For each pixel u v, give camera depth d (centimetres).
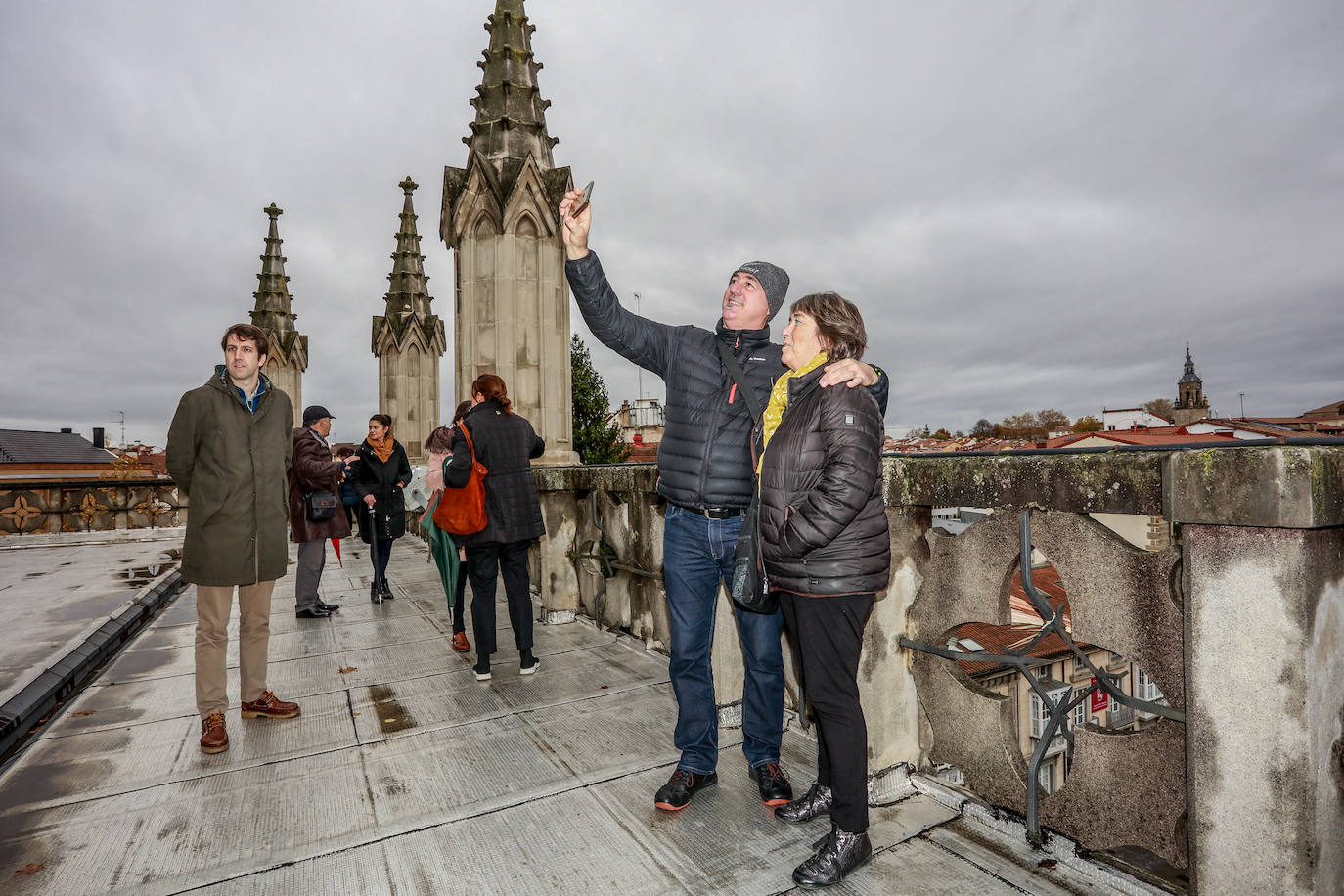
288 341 1598
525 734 319
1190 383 9894
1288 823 155
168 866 216
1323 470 148
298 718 345
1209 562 167
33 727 337
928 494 248
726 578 258
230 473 311
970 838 225
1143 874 194
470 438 380
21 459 6347
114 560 882
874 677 254
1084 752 208
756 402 237
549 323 780
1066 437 3188
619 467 470
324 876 210
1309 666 151
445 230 816
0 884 205
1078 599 204
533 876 208
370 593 675
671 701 359
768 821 239
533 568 658
